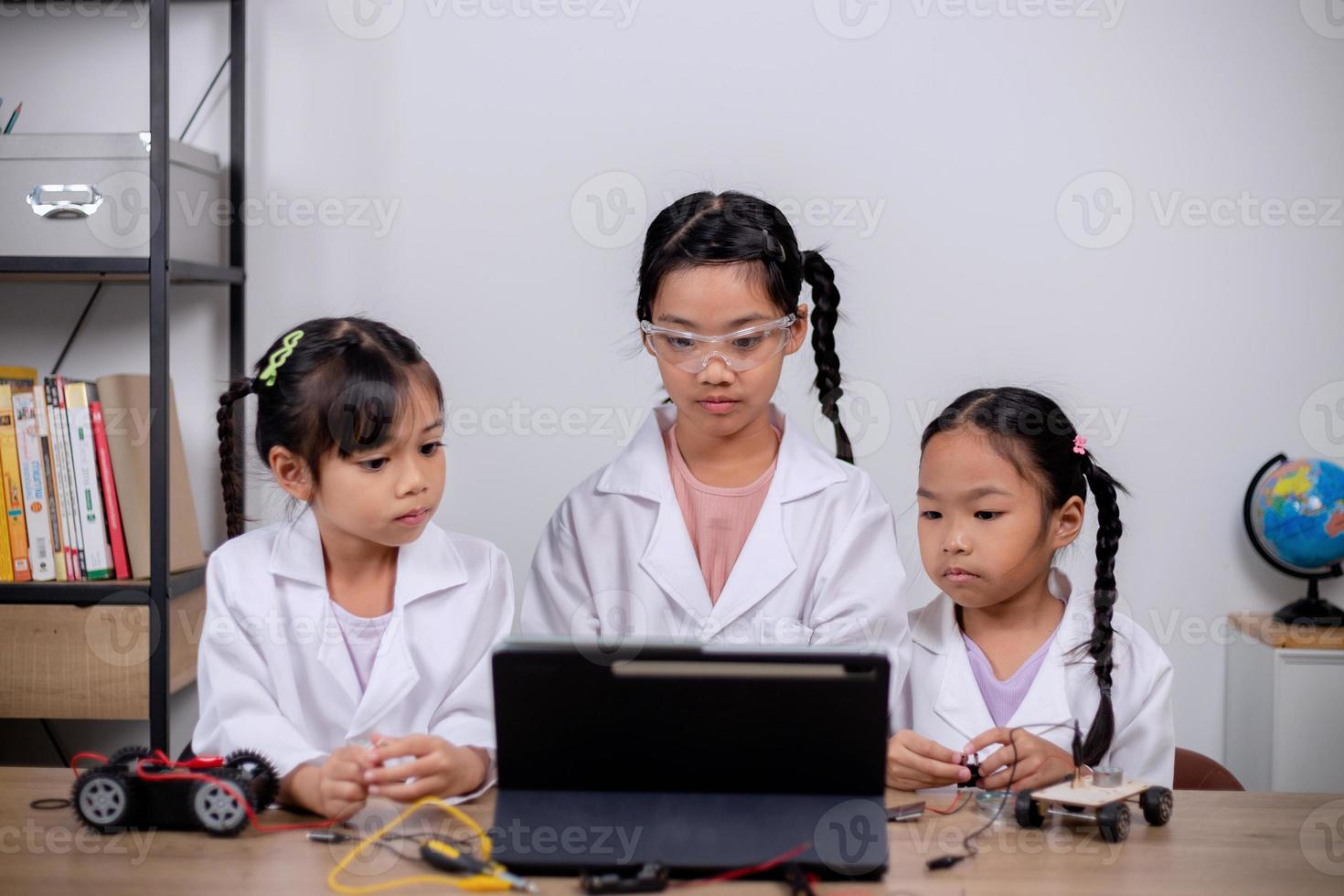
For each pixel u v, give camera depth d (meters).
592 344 2.18
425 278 2.18
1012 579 1.31
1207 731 2.20
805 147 2.14
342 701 1.28
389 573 1.31
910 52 2.13
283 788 1.05
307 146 2.17
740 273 1.34
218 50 2.17
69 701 1.89
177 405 2.21
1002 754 1.11
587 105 2.15
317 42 2.16
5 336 2.21
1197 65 2.12
